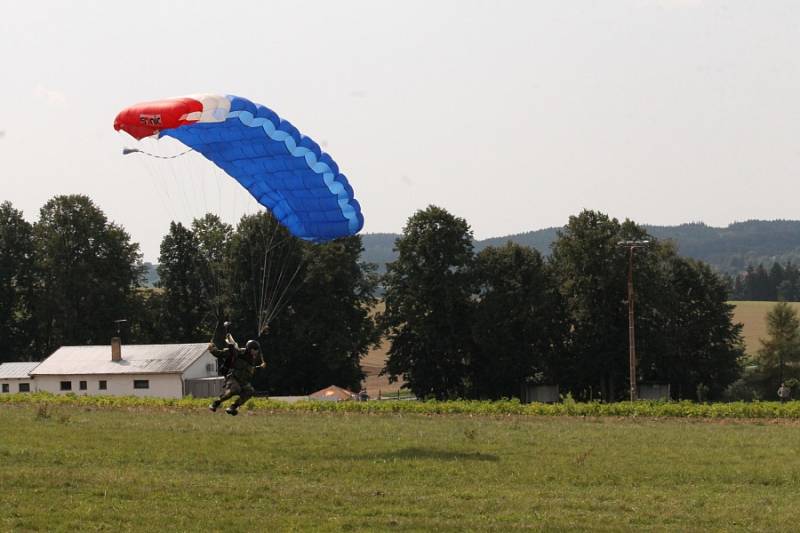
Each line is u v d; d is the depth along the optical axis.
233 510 31.67
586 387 128.00
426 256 126.25
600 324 122.56
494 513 31.88
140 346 121.06
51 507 31.50
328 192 44.91
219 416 60.03
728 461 41.75
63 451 41.12
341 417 61.66
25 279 154.25
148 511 31.31
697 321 135.00
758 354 150.00
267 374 131.62
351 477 37.22
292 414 64.50
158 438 45.34
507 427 54.53
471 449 43.97
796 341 147.62
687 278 135.75
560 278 127.31
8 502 32.09
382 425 54.47
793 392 146.38
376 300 137.88
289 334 130.12
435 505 32.75
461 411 68.62
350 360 133.88
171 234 159.00
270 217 125.62
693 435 50.91
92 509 31.30
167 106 38.78
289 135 42.81
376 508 32.16
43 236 148.38
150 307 157.00
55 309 146.12
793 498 35.00
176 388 113.75
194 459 40.00
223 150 43.97
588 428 54.81
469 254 126.88
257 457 40.62
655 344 122.94
